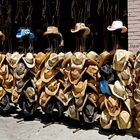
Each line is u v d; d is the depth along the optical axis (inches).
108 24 392.2
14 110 346.0
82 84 266.7
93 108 271.1
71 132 275.1
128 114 252.8
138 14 317.7
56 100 292.7
